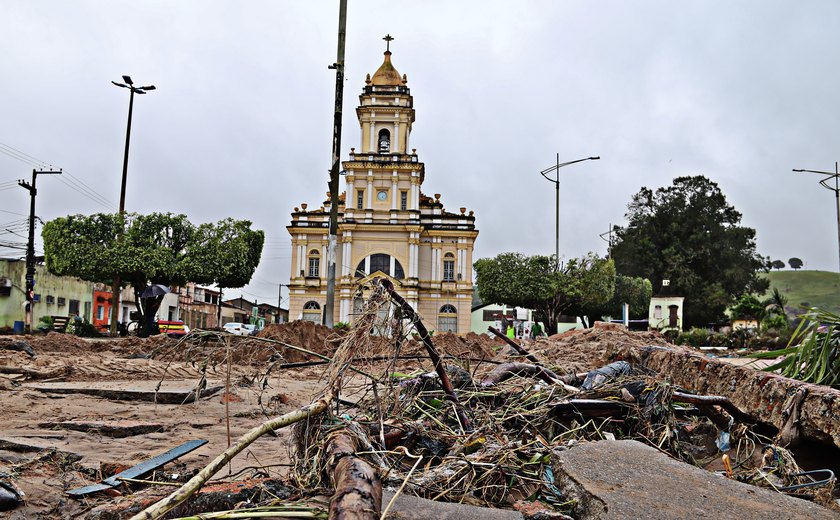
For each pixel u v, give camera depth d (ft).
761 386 15.61
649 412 15.58
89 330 109.70
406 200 181.06
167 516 9.98
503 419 14.43
